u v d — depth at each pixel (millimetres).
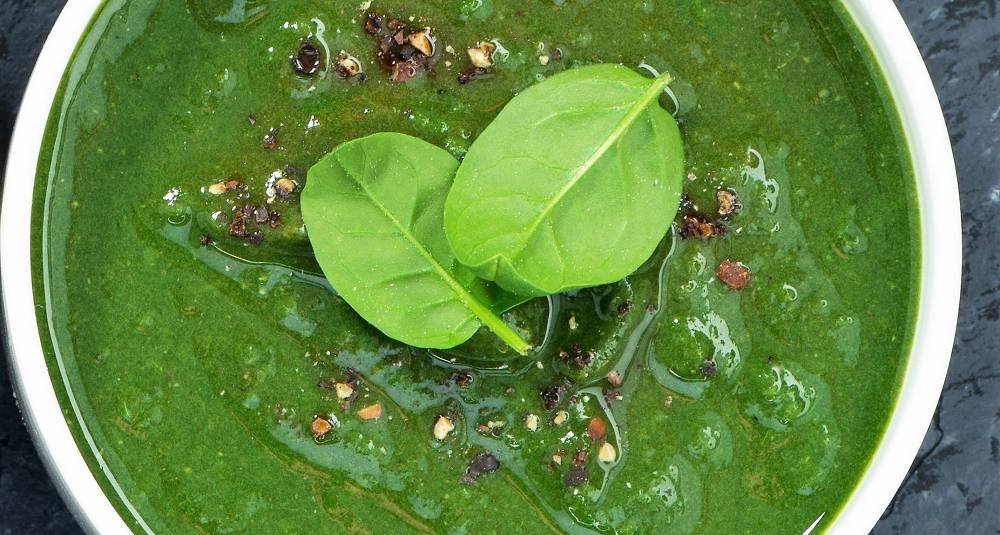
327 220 586
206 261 601
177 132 598
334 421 600
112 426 598
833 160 600
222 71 598
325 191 586
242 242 599
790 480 603
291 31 598
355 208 586
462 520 601
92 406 598
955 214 593
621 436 603
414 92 599
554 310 603
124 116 595
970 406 634
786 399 601
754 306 602
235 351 600
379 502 602
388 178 586
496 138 581
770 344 602
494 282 586
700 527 603
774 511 604
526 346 585
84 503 590
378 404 601
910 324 600
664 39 599
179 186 598
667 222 583
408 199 586
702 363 601
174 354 600
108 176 596
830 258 601
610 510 602
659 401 603
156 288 599
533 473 602
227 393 600
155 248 599
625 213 582
